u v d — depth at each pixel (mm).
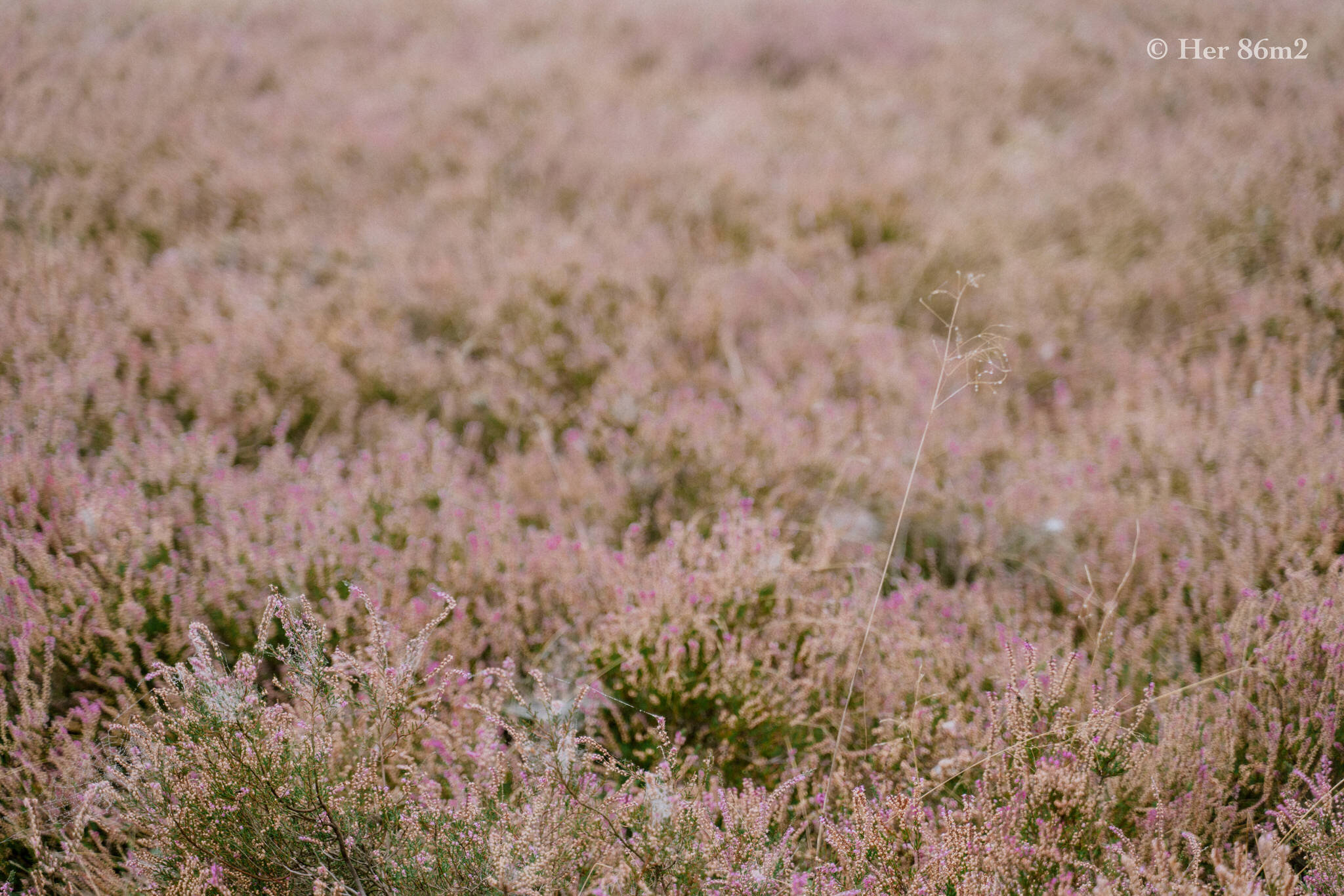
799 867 2213
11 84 6207
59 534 2799
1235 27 7672
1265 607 2615
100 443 3490
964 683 2584
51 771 2221
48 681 2238
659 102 7137
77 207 4922
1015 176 5684
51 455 3168
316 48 8047
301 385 3947
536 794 1946
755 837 1877
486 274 4750
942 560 3297
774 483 3547
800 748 2568
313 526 2971
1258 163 5090
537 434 3859
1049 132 6484
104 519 2844
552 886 1883
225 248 4844
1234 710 2275
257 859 1883
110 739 2260
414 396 4004
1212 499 3100
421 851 1920
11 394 3391
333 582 2811
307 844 1900
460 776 2277
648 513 3457
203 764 1868
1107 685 2463
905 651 2637
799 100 7117
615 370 4105
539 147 6059
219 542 2795
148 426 3512
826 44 8211
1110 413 3756
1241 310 4152
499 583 2939
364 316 4301
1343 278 4004
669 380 4133
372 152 5945
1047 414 3988
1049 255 4848
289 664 1975
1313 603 2539
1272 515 2994
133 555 2742
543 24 9086
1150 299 4477
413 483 3303
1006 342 4207
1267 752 2219
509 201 5539
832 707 2539
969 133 6383
